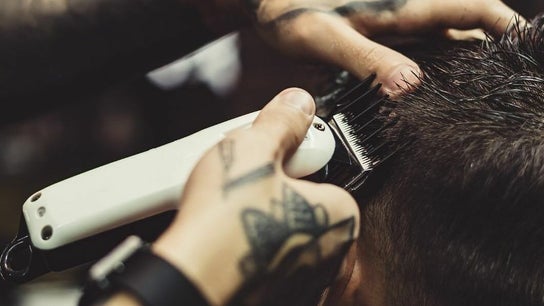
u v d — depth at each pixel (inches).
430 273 26.2
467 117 26.2
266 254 21.5
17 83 37.0
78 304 20.7
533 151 24.6
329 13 32.5
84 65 37.4
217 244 21.0
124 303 20.0
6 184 68.6
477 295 25.3
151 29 37.6
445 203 25.6
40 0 36.4
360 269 27.9
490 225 24.8
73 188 25.1
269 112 24.0
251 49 70.6
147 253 20.5
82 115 69.6
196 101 70.8
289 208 22.2
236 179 22.1
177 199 24.5
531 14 63.0
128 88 69.6
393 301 27.5
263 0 33.9
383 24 32.7
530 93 26.2
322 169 25.3
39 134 69.3
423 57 31.2
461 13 32.6
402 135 27.2
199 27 38.4
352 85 32.2
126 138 69.9
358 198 27.1
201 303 20.4
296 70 45.1
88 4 36.4
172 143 25.7
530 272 24.4
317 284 23.2
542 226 24.2
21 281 25.5
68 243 24.4
